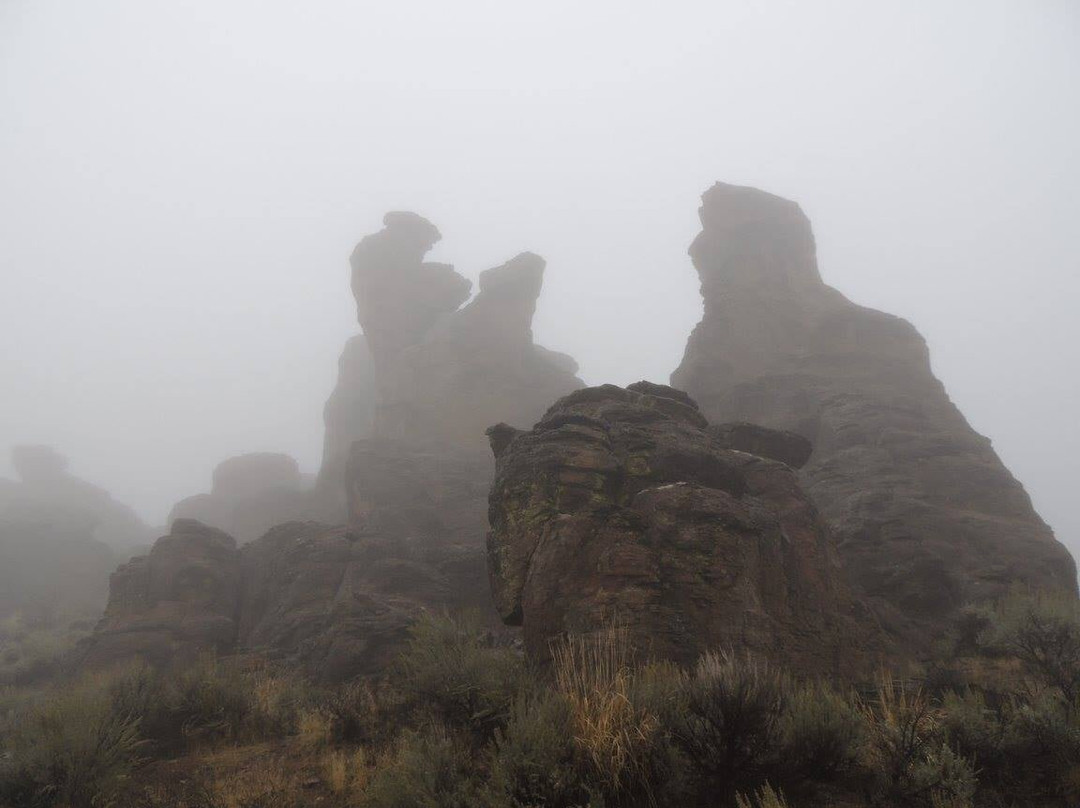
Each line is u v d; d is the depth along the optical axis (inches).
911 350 1214.9
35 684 964.0
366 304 1989.4
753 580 360.8
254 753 323.9
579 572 354.0
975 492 907.4
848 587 453.4
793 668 337.7
